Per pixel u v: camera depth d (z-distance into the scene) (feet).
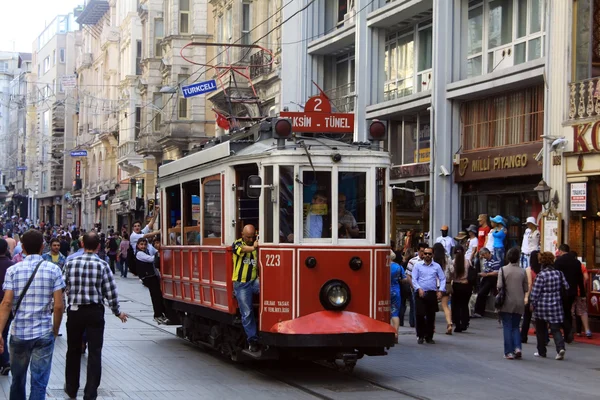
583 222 61.46
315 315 37.14
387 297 38.63
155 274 54.70
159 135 160.97
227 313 40.86
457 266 58.70
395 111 88.17
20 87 365.61
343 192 38.24
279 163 37.78
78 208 256.73
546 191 63.46
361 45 94.73
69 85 210.59
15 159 368.07
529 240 64.75
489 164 74.64
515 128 72.79
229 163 40.60
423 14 87.15
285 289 37.27
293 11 107.45
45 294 27.68
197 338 48.08
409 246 76.48
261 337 37.65
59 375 38.93
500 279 46.55
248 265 38.45
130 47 189.47
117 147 204.64
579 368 43.52
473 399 34.58
